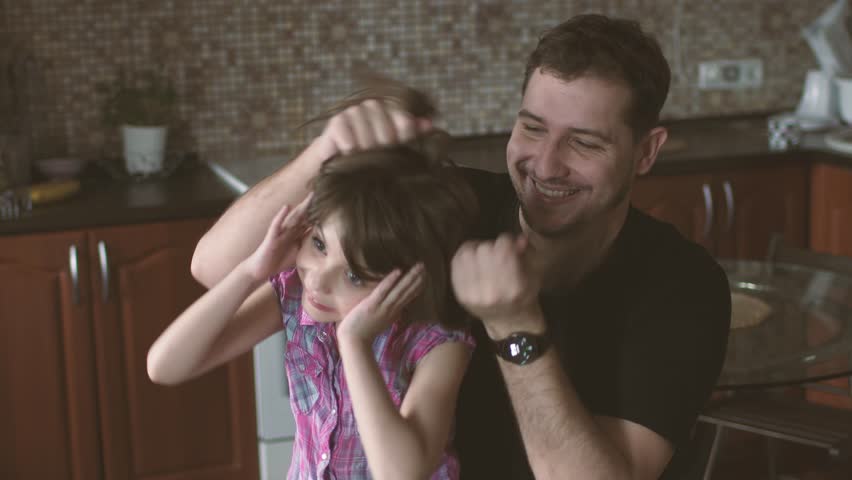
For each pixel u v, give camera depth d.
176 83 3.82
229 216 1.51
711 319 1.51
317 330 1.46
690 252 1.59
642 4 4.30
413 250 1.29
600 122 1.44
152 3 3.74
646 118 1.48
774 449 3.25
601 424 1.48
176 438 3.41
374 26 3.99
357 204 1.27
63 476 3.35
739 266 2.94
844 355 2.28
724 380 2.18
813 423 2.69
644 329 1.50
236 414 3.44
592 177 1.47
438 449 1.33
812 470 3.71
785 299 2.66
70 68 3.72
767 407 2.79
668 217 3.82
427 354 1.40
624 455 1.44
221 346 1.51
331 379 1.45
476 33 4.11
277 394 3.42
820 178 3.94
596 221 1.51
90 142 3.77
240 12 3.84
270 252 1.39
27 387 3.26
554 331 1.57
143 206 3.24
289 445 3.46
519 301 1.33
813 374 2.19
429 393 1.36
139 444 3.39
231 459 3.47
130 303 3.29
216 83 3.86
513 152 1.51
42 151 3.73
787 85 4.54
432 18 4.05
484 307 1.33
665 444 1.46
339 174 1.29
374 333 1.29
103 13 3.71
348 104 1.38
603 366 1.51
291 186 1.47
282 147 3.97
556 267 1.58
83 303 3.24
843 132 4.07
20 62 3.65
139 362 3.33
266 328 1.55
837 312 2.56
